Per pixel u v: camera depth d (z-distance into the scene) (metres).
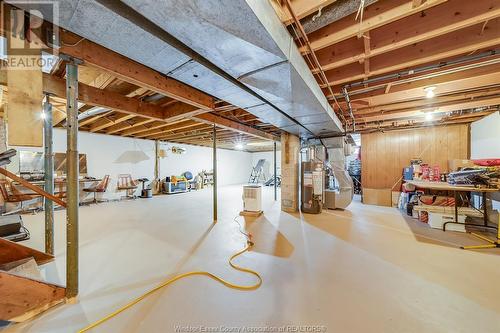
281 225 3.85
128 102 3.38
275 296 1.74
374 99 3.25
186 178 9.05
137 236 3.20
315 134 5.15
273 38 1.39
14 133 1.38
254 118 4.60
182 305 1.62
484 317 1.49
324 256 2.51
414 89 2.89
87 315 1.51
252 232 3.43
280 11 1.57
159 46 1.55
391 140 5.95
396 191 5.82
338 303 1.65
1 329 1.37
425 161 5.57
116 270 2.15
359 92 2.87
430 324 1.43
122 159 7.08
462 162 4.20
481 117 4.55
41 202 5.21
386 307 1.60
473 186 3.21
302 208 5.00
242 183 12.58
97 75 2.91
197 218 4.35
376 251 2.65
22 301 1.44
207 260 2.39
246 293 1.78
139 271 2.13
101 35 1.42
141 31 1.38
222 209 5.27
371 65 2.38
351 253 2.59
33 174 5.12
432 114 4.25
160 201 6.50
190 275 2.06
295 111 2.99
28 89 1.43
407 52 2.19
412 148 5.72
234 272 2.12
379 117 4.46
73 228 1.66
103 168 6.58
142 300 1.68
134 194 7.17
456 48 1.96
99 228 3.62
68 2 1.14
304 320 1.47
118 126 5.84
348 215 4.66
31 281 1.48
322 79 2.62
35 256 2.05
